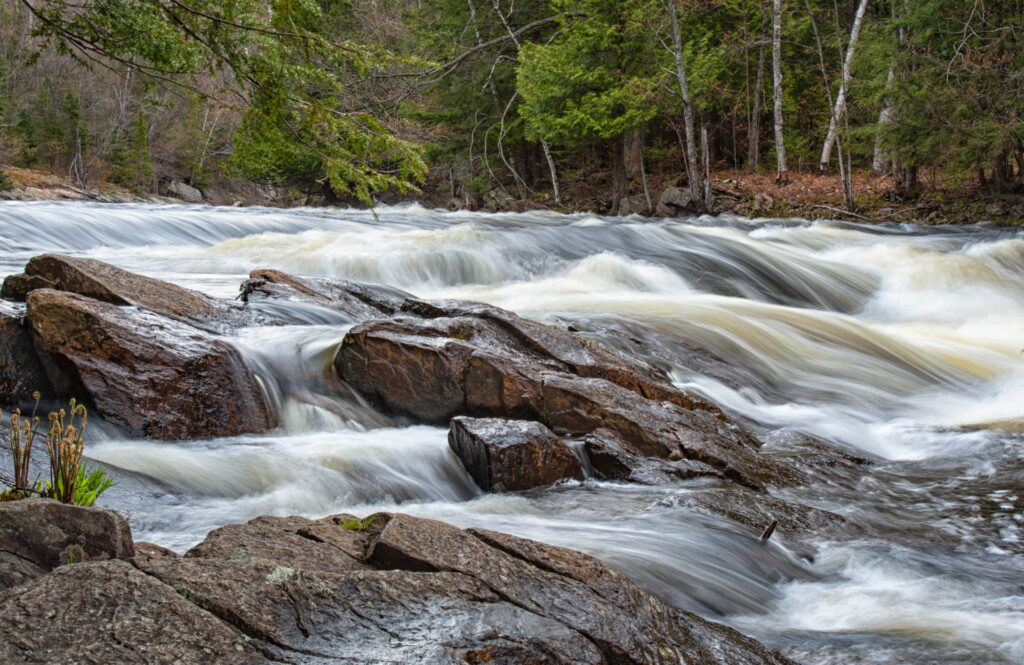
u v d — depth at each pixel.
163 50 7.27
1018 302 17.05
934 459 8.47
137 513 5.33
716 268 17.70
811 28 34.56
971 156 23.33
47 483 4.25
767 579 5.36
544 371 8.02
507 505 6.32
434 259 16.56
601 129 30.22
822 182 30.22
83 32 7.30
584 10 30.31
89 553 3.42
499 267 17.09
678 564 5.21
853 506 6.83
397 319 8.51
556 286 16.06
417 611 3.22
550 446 6.91
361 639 3.02
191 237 20.70
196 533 5.16
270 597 3.08
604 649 3.40
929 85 23.16
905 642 4.46
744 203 28.45
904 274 18.86
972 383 11.65
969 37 23.45
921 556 5.82
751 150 34.16
